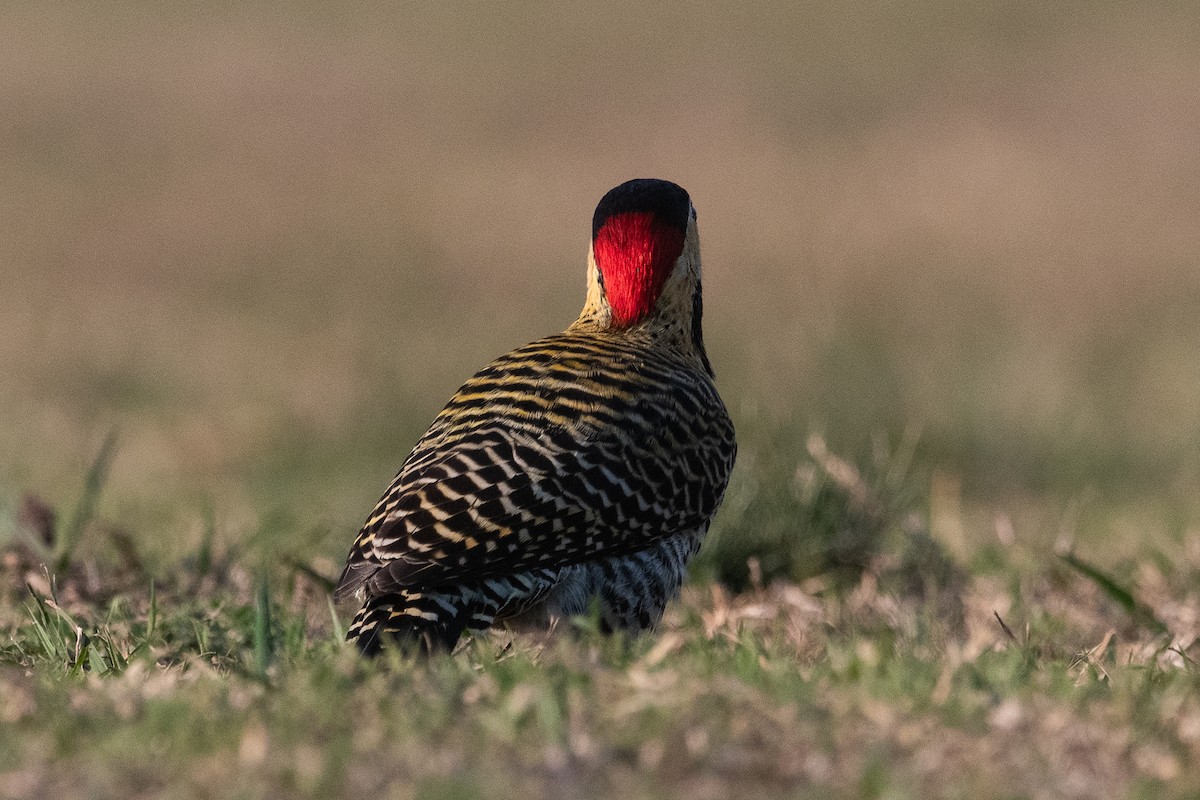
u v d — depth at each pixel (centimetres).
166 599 1961
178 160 7662
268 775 1114
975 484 3566
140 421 4078
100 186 7212
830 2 11169
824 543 2280
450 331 5116
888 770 1124
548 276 5978
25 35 9988
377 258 6159
